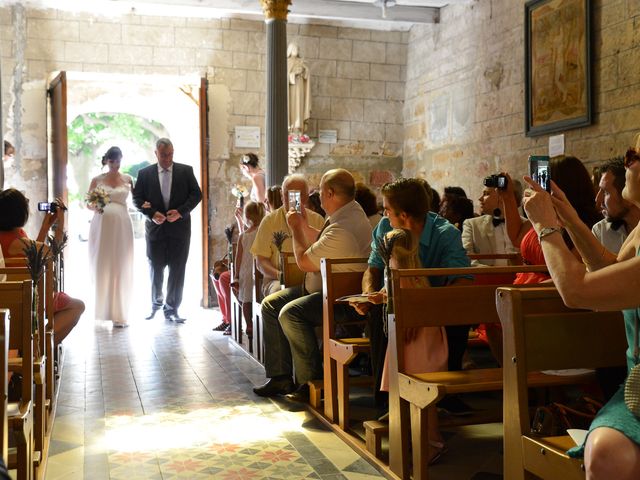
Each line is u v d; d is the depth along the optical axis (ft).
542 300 8.44
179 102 39.24
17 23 34.81
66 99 33.53
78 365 20.85
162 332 26.99
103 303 28.19
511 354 8.21
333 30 39.58
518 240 15.62
